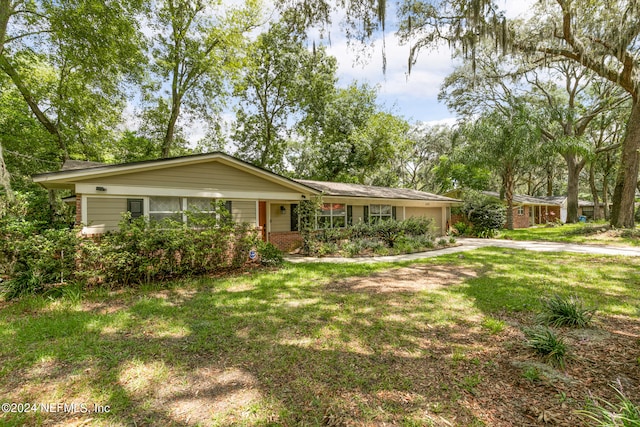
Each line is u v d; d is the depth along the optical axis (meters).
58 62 14.82
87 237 6.03
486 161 19.67
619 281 6.32
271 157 24.11
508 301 5.02
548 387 2.61
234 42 17.78
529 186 38.47
